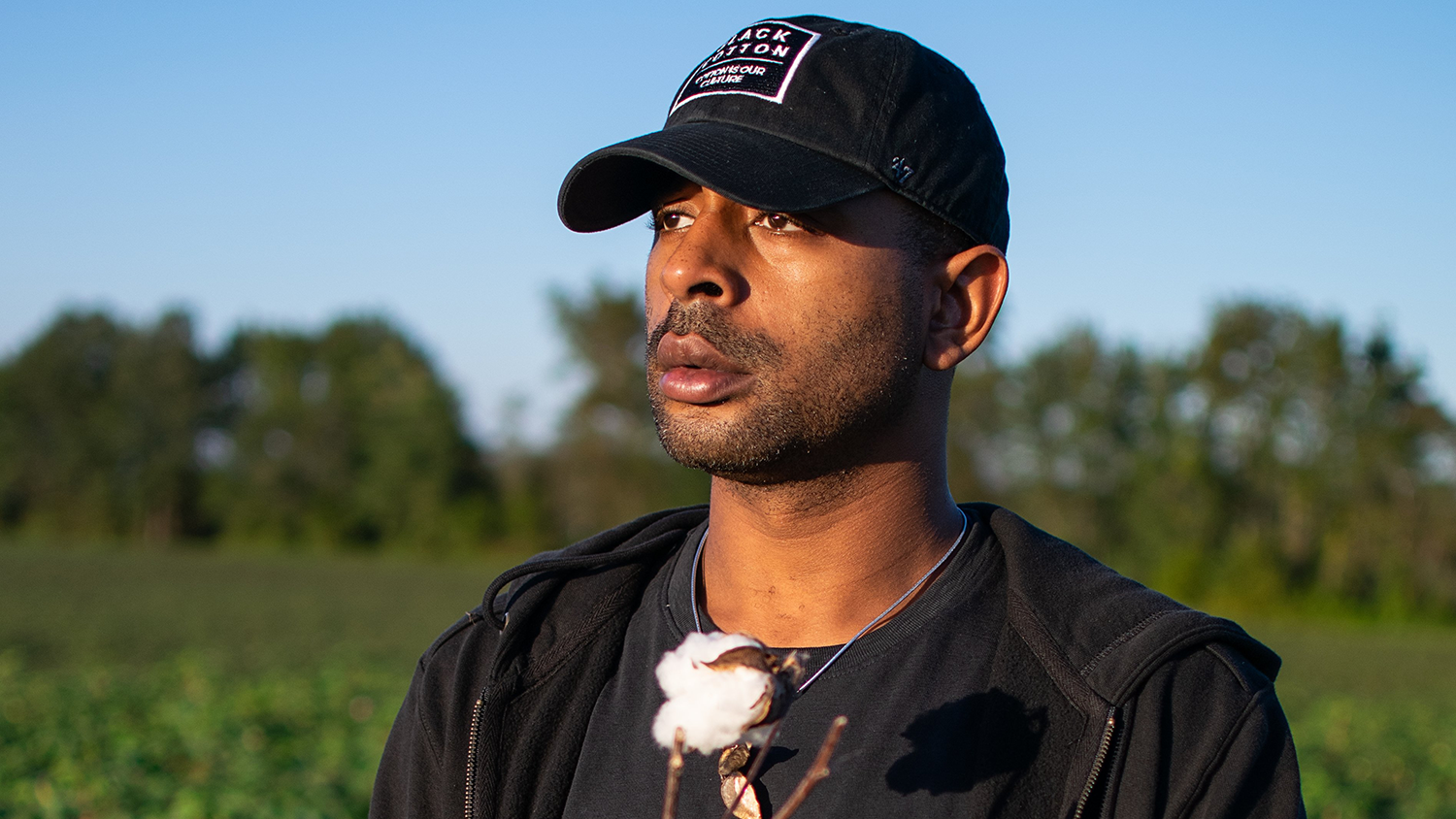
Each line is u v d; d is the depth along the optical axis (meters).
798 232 1.31
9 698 14.30
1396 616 48.84
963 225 1.40
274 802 8.20
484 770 1.41
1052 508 57.19
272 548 68.88
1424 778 12.44
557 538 65.06
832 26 1.43
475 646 1.53
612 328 57.50
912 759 1.26
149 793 8.59
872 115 1.34
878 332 1.33
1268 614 48.81
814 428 1.31
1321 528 51.56
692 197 1.41
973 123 1.43
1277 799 1.22
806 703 1.32
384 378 72.19
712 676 1.00
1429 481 50.97
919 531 1.42
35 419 75.19
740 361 1.29
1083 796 1.22
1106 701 1.25
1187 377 56.00
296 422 71.31
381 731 12.12
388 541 68.25
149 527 74.56
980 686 1.31
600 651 1.47
